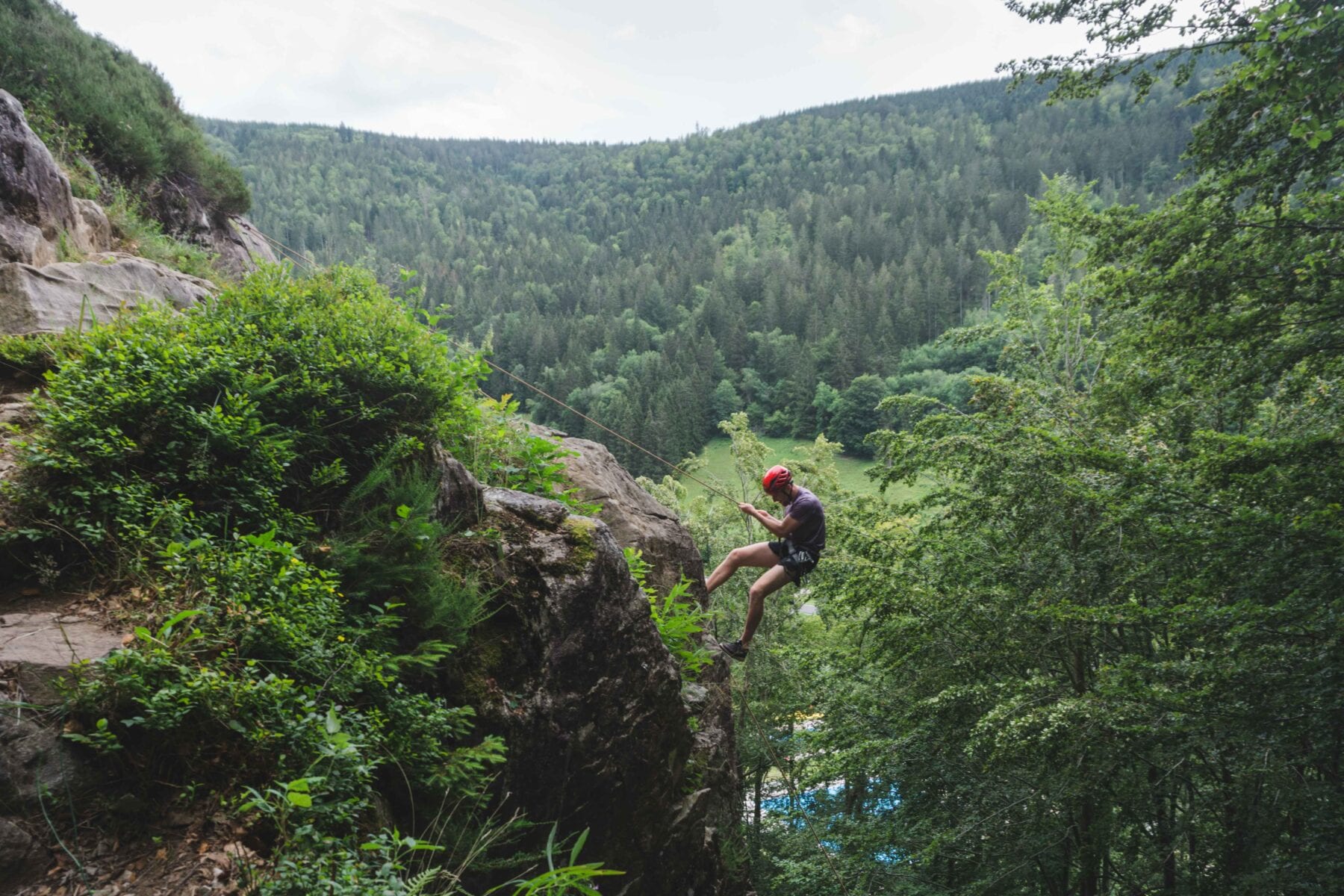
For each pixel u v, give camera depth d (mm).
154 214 10477
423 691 3869
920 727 12289
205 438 3795
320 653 3287
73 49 11102
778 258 186875
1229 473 8797
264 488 3834
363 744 3109
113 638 3025
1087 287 20469
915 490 35031
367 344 4715
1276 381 11500
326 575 3615
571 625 4641
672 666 5445
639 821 5094
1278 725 8375
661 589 8031
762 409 119375
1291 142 9953
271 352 4430
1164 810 11922
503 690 4199
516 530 4828
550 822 4320
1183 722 8531
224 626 3170
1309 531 7633
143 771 2719
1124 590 10828
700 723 7496
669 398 105750
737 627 22344
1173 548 9047
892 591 12680
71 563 3346
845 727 13469
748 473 29078
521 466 6398
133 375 3889
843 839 13539
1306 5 8359
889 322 129875
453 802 3613
